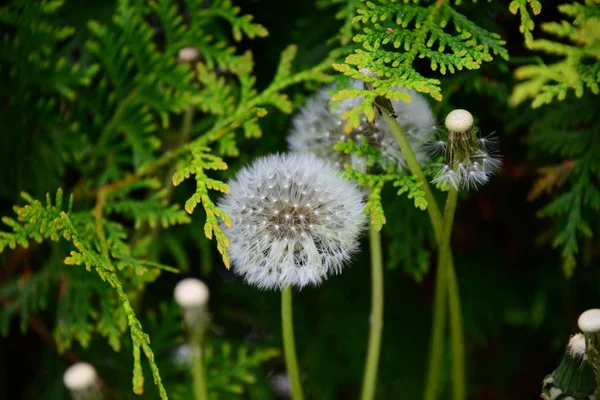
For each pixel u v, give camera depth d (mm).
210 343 720
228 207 583
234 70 656
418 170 578
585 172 645
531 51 668
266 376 752
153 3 668
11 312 672
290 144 628
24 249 688
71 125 679
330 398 743
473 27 590
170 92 668
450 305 607
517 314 731
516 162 704
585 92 648
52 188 683
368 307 750
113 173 676
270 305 754
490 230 736
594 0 597
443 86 654
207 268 708
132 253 653
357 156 596
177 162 668
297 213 575
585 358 553
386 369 744
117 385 701
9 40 675
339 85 626
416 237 684
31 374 725
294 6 711
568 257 642
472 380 749
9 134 682
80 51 696
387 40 580
